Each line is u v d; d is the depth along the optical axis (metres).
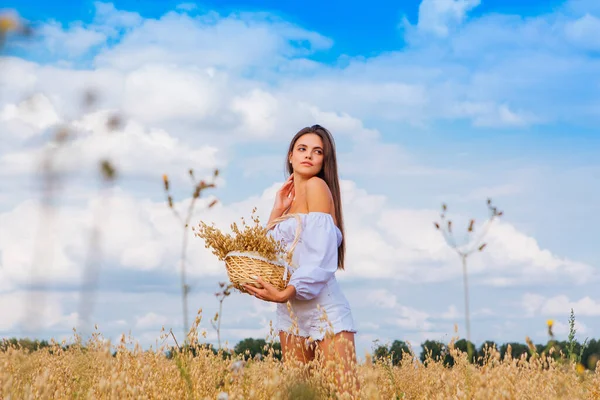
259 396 3.08
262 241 4.23
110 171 1.39
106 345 2.80
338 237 4.76
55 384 3.12
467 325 3.25
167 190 2.61
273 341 4.02
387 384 3.82
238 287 4.34
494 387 2.88
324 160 5.04
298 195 4.97
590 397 3.30
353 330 4.43
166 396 3.05
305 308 4.38
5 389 2.36
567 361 3.22
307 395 3.04
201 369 3.39
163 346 3.44
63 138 1.25
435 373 4.12
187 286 2.74
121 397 2.72
